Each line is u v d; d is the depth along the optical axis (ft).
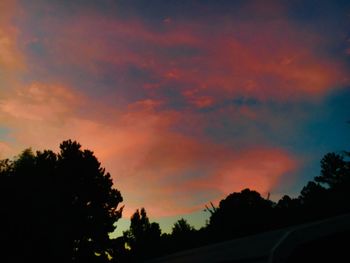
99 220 100.89
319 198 64.13
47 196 87.25
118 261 101.86
